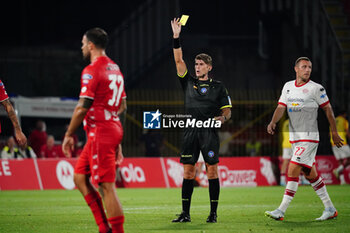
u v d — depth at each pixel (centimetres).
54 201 3812
